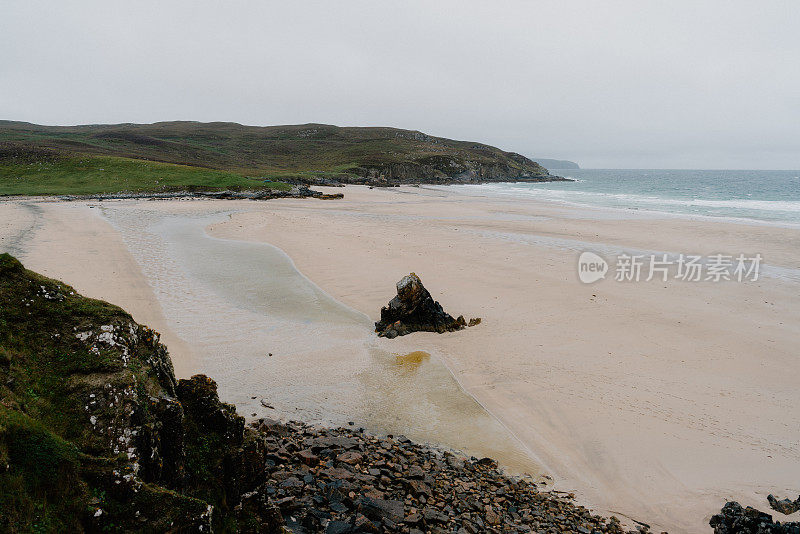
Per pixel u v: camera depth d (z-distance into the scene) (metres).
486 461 12.18
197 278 27.89
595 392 15.80
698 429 13.82
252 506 7.61
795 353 18.61
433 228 48.12
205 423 7.68
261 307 23.36
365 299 25.08
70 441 5.78
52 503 5.20
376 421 13.95
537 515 10.02
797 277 29.48
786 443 13.20
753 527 9.66
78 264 28.14
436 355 18.67
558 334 20.50
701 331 20.78
